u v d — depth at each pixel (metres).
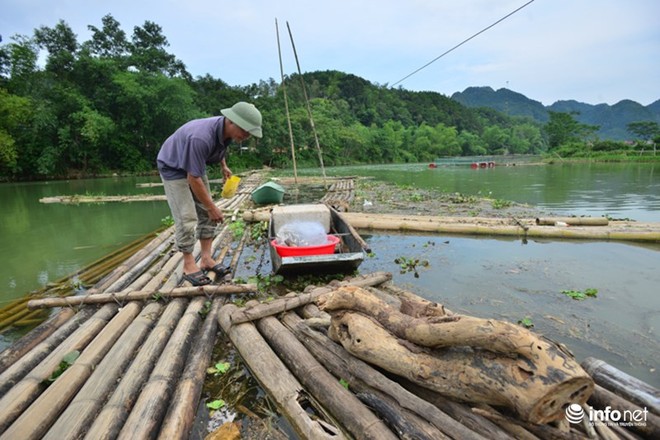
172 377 2.39
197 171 3.45
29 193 16.00
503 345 1.66
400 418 1.83
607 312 3.50
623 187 13.59
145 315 3.27
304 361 2.46
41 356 2.70
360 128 52.03
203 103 36.47
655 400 1.83
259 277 4.60
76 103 25.47
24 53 24.28
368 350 2.13
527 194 12.05
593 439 1.61
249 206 10.43
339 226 5.62
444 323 1.88
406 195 12.06
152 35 35.78
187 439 2.01
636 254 5.32
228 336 3.03
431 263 5.05
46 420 2.02
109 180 23.77
